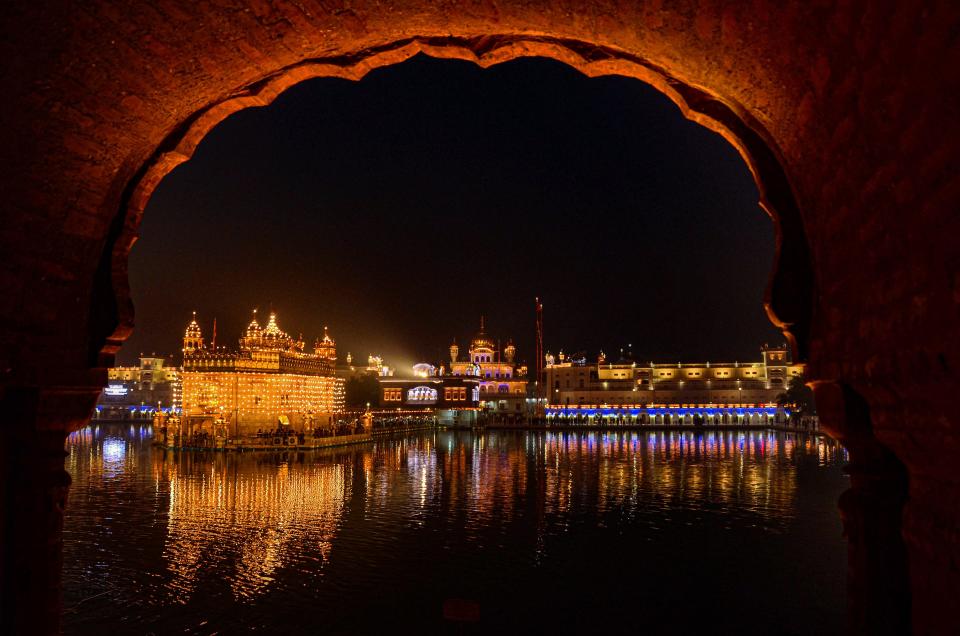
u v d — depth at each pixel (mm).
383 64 6672
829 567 16797
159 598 14914
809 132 4859
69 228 6133
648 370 104062
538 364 85625
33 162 5480
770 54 4570
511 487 29766
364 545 19156
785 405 83188
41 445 6266
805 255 5879
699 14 4668
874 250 4074
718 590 15328
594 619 13797
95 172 6090
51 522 6402
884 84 3518
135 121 6062
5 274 5582
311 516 23156
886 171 3768
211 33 5543
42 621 6254
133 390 116750
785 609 14133
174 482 31922
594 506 24688
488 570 16906
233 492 28578
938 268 3166
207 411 51094
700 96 6207
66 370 6316
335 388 64688
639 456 44906
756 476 32750
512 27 6020
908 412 3867
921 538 4125
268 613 14031
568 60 6488
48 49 4906
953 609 3668
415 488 29641
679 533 20266
